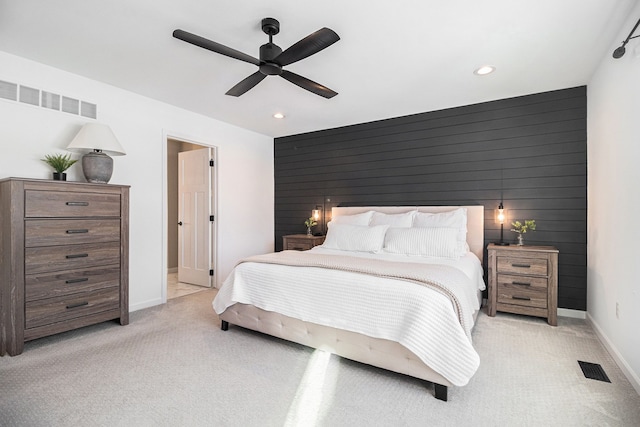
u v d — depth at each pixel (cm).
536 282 298
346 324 208
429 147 387
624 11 192
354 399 178
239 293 262
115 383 192
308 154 489
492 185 351
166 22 206
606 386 189
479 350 239
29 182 233
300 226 499
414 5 188
